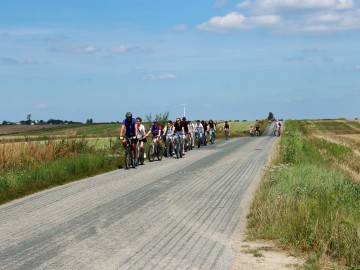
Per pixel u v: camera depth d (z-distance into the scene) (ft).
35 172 52.34
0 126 309.63
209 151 104.94
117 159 74.90
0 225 31.24
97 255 24.22
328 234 25.31
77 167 59.82
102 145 85.61
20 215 34.53
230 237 28.04
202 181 52.90
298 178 42.29
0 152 62.75
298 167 55.62
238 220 32.68
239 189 46.73
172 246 25.98
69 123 339.36
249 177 56.18
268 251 25.11
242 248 25.70
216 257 23.89
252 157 86.07
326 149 126.21
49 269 21.93
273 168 55.88
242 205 38.19
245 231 29.53
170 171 63.46
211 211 35.81
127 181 53.36
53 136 80.07
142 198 41.70
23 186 46.68
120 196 42.86
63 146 74.69
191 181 53.01
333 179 46.73
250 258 23.82
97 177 57.47
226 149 111.65
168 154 89.97
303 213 27.81
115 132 233.55
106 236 28.25
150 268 22.00
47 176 52.49
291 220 27.58
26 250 25.22
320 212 28.58
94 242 26.84
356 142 175.42
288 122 428.15
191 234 28.73
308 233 26.02
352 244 23.86
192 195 43.27
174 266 22.33
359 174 75.92
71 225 31.17
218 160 80.28
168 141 89.40
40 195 43.86
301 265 22.80
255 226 29.81
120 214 34.73
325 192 35.70
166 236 28.27
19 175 50.11
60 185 50.70
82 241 27.07
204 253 24.62
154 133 81.87
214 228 30.35
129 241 27.07
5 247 25.85
